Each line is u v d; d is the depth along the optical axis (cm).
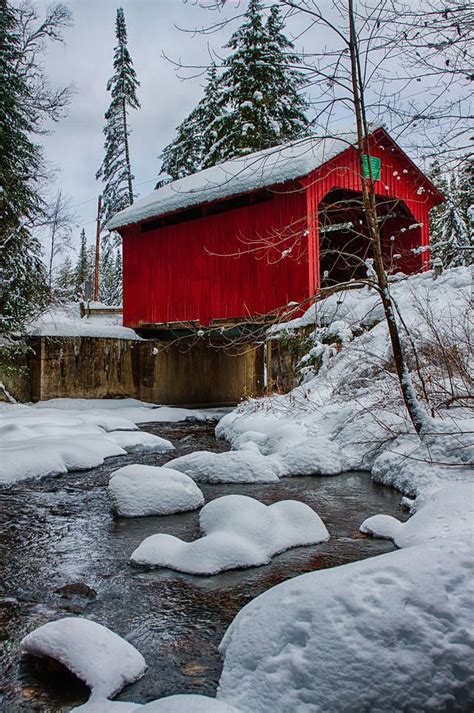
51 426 1117
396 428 770
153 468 629
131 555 451
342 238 1934
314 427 905
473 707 217
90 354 1780
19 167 1692
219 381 2119
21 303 1645
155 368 1897
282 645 243
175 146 3039
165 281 1823
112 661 275
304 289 1437
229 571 420
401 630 234
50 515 595
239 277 1600
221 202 1684
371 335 1038
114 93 3158
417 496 582
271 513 489
